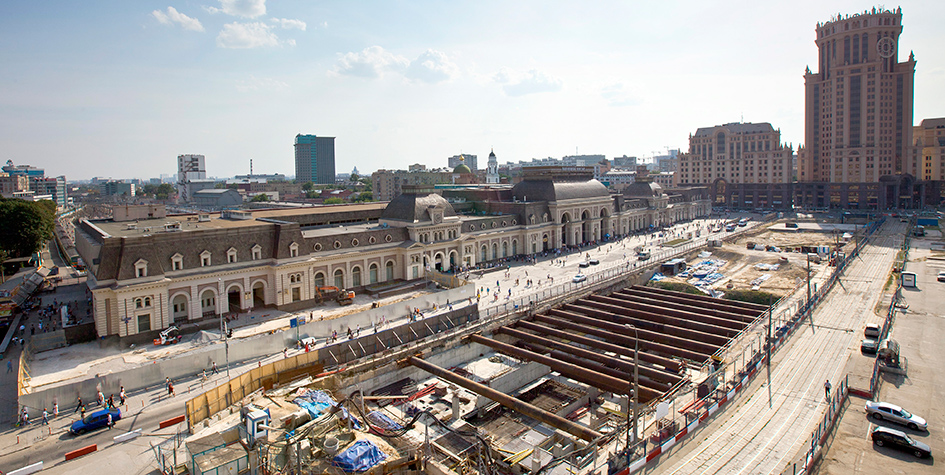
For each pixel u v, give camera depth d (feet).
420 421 236.63
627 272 479.82
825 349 288.71
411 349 300.61
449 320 346.13
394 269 443.32
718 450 188.24
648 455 180.75
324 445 177.58
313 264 384.47
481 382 287.48
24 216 524.52
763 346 287.69
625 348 302.04
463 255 495.41
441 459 190.49
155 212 450.71
